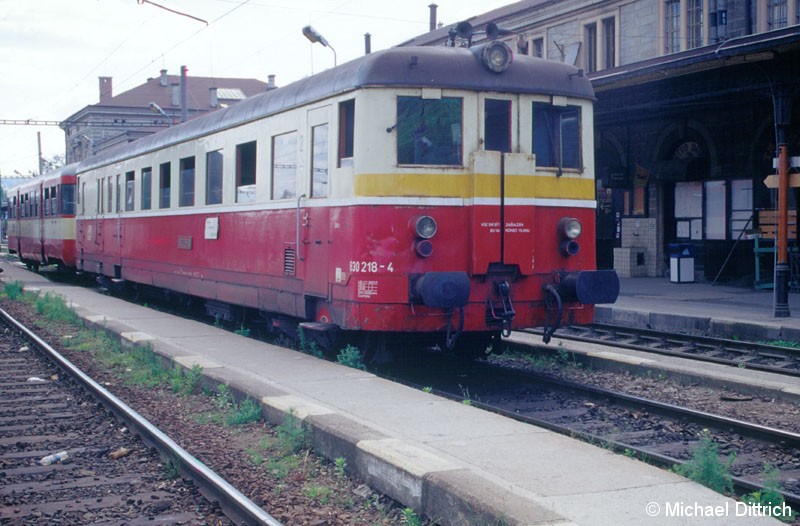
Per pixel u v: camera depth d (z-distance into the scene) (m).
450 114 8.95
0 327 15.19
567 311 9.34
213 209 13.11
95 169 21.20
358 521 5.06
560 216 9.34
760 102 19.84
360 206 8.80
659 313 14.73
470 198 8.86
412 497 5.05
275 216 10.88
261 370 8.98
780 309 13.99
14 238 36.50
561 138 9.47
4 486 5.90
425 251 8.64
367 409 7.01
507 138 9.18
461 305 8.40
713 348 12.04
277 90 11.29
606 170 24.09
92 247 21.36
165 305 19.20
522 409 8.31
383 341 9.67
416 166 8.77
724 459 6.50
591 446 5.82
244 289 11.95
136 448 6.85
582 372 10.25
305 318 10.05
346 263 8.98
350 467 5.82
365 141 8.78
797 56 13.91
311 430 6.41
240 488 5.70
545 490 4.79
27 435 7.41
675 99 18.39
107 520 5.17
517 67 9.16
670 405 7.79
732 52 14.58
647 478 5.03
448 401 7.38
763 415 7.94
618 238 24.83
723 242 21.39
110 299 19.11
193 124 14.34
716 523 4.27
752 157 20.34
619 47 25.62
